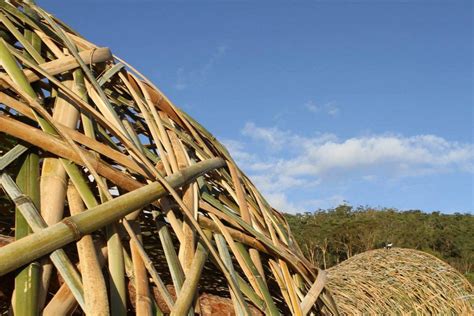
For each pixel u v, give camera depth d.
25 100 1.41
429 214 50.50
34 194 1.30
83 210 1.34
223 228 1.62
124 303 1.27
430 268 7.52
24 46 1.61
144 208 1.55
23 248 1.14
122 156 1.47
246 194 1.96
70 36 1.86
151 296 1.33
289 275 1.74
